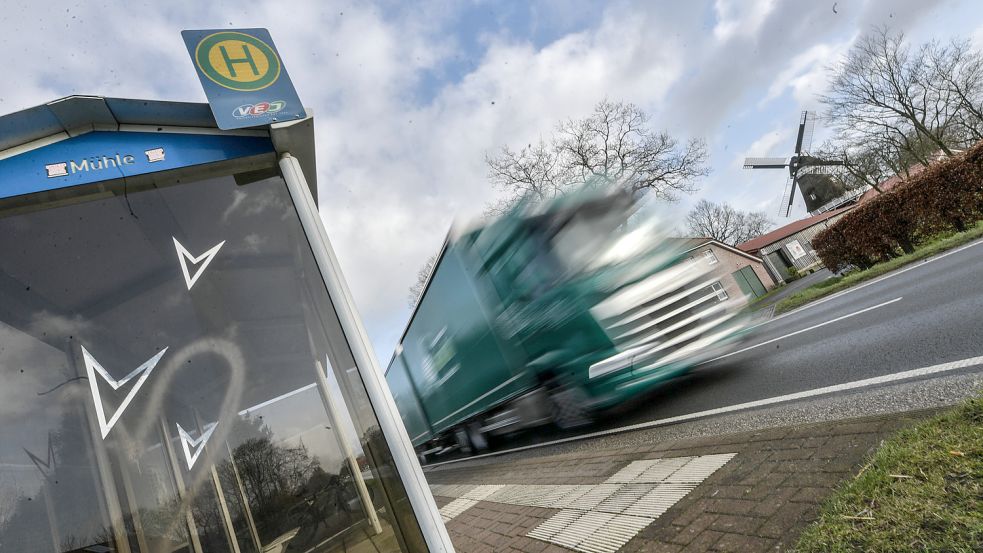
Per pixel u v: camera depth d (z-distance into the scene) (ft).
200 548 8.97
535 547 12.35
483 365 27.35
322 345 10.02
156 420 9.11
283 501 9.77
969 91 81.00
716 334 20.51
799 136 133.59
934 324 17.12
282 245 9.96
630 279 20.67
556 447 24.93
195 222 9.40
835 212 153.07
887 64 85.56
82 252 8.82
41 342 8.56
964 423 8.34
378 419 8.05
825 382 15.52
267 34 9.75
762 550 7.68
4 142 7.97
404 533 8.05
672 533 9.63
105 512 8.45
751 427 13.98
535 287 22.27
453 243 27.53
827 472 9.14
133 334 9.17
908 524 6.51
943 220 41.73
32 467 8.20
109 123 8.61
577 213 22.29
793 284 119.85
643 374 19.30
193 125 9.00
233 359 9.81
